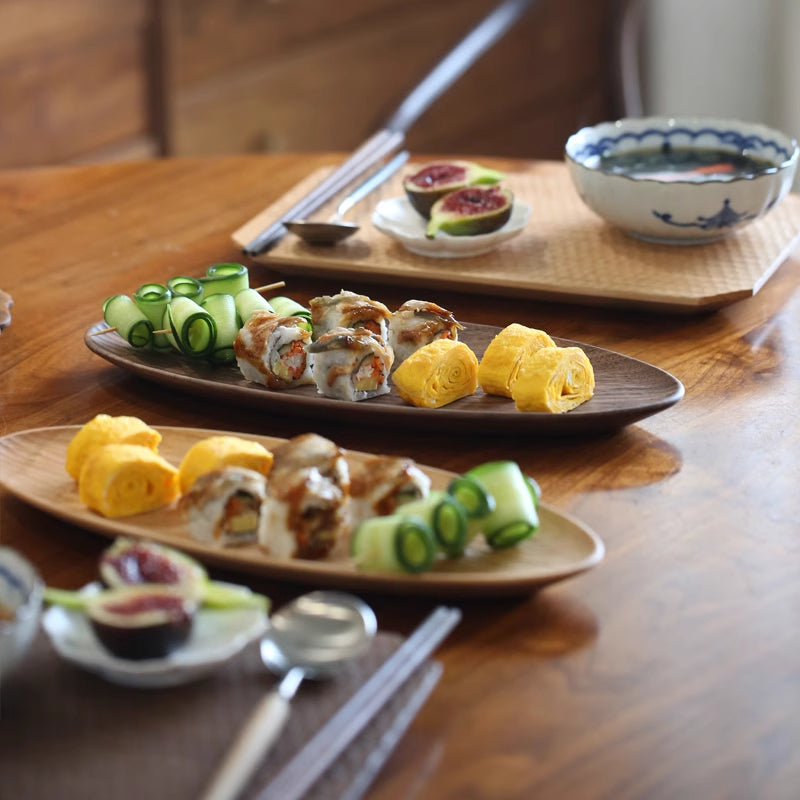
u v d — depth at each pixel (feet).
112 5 7.52
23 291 4.47
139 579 3.16
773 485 3.64
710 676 3.21
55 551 3.47
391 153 5.27
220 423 3.86
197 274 4.53
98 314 4.34
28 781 2.97
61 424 3.86
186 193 5.08
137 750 3.01
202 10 8.00
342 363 3.82
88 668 3.12
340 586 3.31
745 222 4.45
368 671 3.13
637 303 4.25
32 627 3.09
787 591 3.38
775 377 4.02
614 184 4.43
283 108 8.77
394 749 3.09
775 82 10.30
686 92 10.71
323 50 8.84
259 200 5.02
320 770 2.97
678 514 3.56
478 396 3.88
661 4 10.48
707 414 3.88
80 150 7.71
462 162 4.79
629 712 3.15
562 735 3.12
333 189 4.75
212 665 3.10
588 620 3.32
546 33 10.30
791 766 3.07
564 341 4.00
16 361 4.12
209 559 3.34
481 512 3.34
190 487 3.43
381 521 3.29
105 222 4.88
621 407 3.77
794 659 3.24
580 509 3.58
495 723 3.13
